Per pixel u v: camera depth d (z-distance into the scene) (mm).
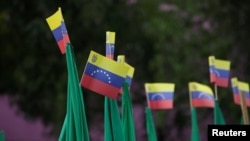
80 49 26109
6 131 33719
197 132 13180
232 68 26875
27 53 26016
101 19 26062
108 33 9359
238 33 27219
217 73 13500
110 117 9320
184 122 26500
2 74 26719
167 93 12305
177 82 25688
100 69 8906
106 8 25812
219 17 27062
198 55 26078
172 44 26047
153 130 11766
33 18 26078
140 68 26781
